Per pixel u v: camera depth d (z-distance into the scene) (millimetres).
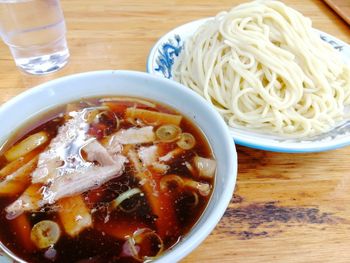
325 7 446
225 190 163
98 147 206
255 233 200
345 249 195
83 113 230
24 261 161
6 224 175
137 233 174
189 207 185
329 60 306
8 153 202
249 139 236
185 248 142
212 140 204
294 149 232
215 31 316
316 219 209
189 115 224
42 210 180
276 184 229
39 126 220
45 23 305
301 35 305
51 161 200
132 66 324
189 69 315
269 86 288
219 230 200
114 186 193
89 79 231
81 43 352
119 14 403
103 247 168
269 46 295
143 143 217
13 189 188
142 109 234
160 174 200
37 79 305
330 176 237
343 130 266
